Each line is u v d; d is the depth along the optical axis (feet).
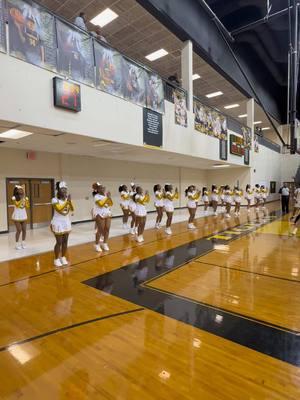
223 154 36.58
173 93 26.05
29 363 6.53
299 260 15.29
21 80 13.88
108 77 18.97
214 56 31.60
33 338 7.61
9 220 23.89
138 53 31.04
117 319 8.70
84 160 29.86
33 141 19.69
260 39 37.11
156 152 26.32
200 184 52.34
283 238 21.27
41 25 14.90
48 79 15.19
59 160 27.45
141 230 20.13
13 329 8.12
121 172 34.68
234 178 50.72
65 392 5.57
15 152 23.98
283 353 6.86
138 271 13.50
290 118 26.45
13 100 13.56
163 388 5.65
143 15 24.07
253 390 5.57
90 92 17.62
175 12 25.26
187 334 7.79
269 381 5.84
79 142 20.15
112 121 19.26
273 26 33.53
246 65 40.86
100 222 17.19
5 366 6.43
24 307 9.57
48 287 11.43
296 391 5.54
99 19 24.66
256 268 13.93
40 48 14.80
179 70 35.68
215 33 31.83
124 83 20.31
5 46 13.24
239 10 32.78
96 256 16.16
